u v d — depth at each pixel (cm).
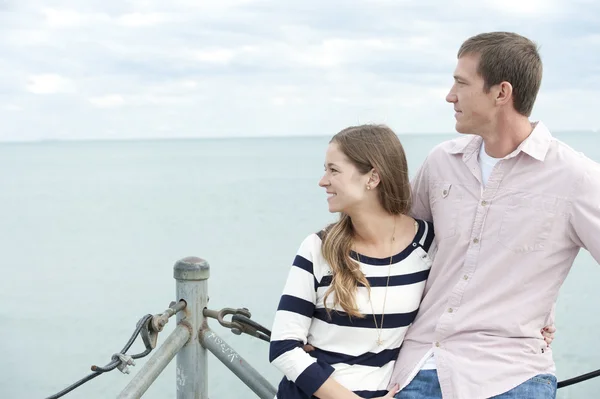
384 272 245
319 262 243
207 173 10169
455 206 254
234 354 282
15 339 1498
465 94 251
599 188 236
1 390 1190
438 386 238
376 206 247
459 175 257
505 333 239
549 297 243
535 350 240
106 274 2267
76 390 1188
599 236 232
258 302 1761
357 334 239
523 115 247
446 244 251
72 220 3919
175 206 4669
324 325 242
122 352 250
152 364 257
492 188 247
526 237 240
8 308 1798
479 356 236
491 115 248
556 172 241
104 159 19512
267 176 8762
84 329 1578
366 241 250
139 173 10519
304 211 4203
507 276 242
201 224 3584
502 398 230
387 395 237
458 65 254
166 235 3194
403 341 252
